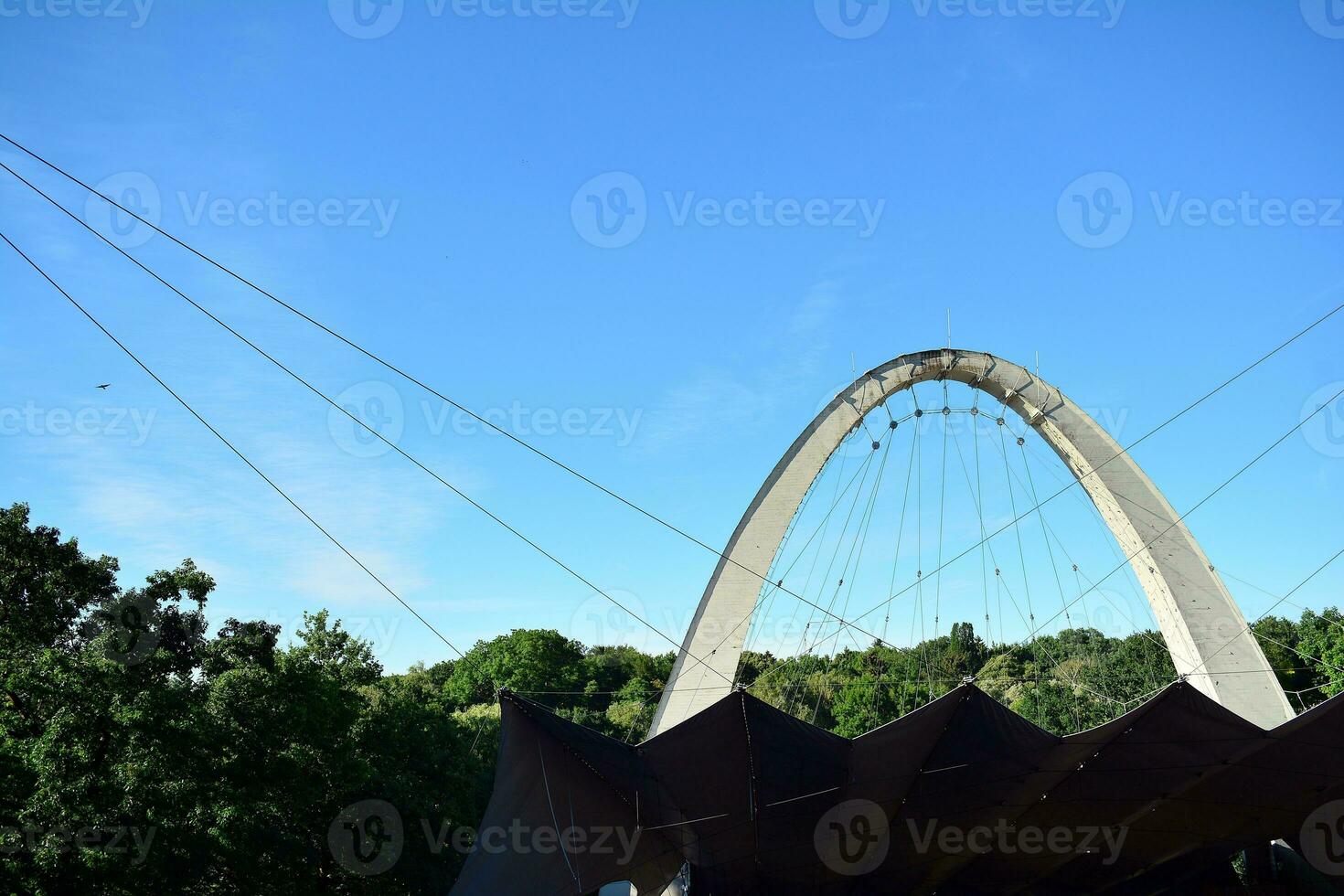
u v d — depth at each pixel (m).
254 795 29.08
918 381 47.44
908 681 103.38
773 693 103.56
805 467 44.12
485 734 62.91
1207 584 43.25
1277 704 40.66
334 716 34.62
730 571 42.12
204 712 29.17
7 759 24.72
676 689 39.78
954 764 24.98
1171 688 22.58
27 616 32.47
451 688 137.12
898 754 24.75
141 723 26.56
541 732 24.25
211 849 26.94
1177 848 29.48
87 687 26.92
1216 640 42.16
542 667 134.62
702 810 25.66
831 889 30.16
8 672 26.91
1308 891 30.95
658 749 24.61
